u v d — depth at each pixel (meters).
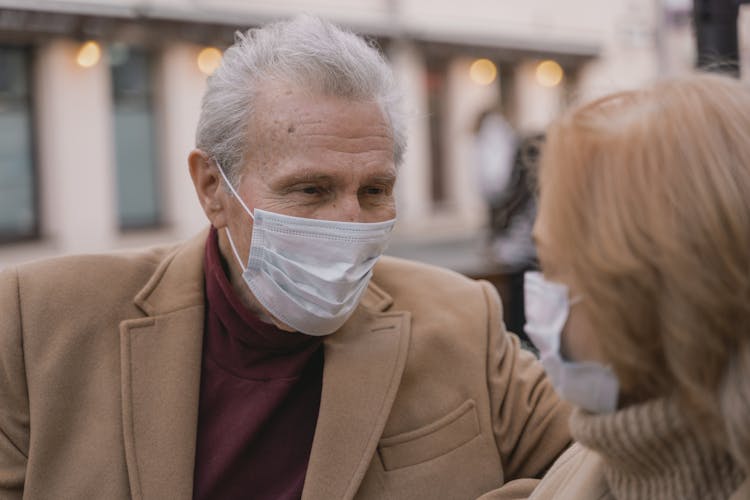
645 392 1.03
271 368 1.63
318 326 1.56
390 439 1.63
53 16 10.32
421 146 14.63
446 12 14.89
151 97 11.76
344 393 1.61
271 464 1.61
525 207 4.08
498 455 1.68
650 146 0.98
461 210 15.05
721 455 1.01
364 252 1.54
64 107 10.83
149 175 11.82
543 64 15.96
